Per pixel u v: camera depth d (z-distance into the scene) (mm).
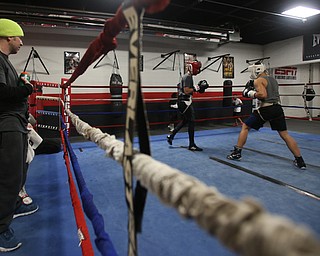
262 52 8719
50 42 5777
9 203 1464
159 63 6863
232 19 6426
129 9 349
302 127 6438
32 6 4707
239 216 179
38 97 3912
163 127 6949
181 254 1487
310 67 9422
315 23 6547
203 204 219
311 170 2945
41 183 2672
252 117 3242
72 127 5766
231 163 3279
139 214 367
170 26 5848
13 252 1527
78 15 5020
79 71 1135
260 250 155
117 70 6391
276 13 5707
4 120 1460
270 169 3006
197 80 7445
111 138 563
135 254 363
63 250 1552
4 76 1449
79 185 930
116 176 2867
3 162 1436
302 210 1973
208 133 5746
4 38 1521
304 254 134
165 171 293
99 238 603
